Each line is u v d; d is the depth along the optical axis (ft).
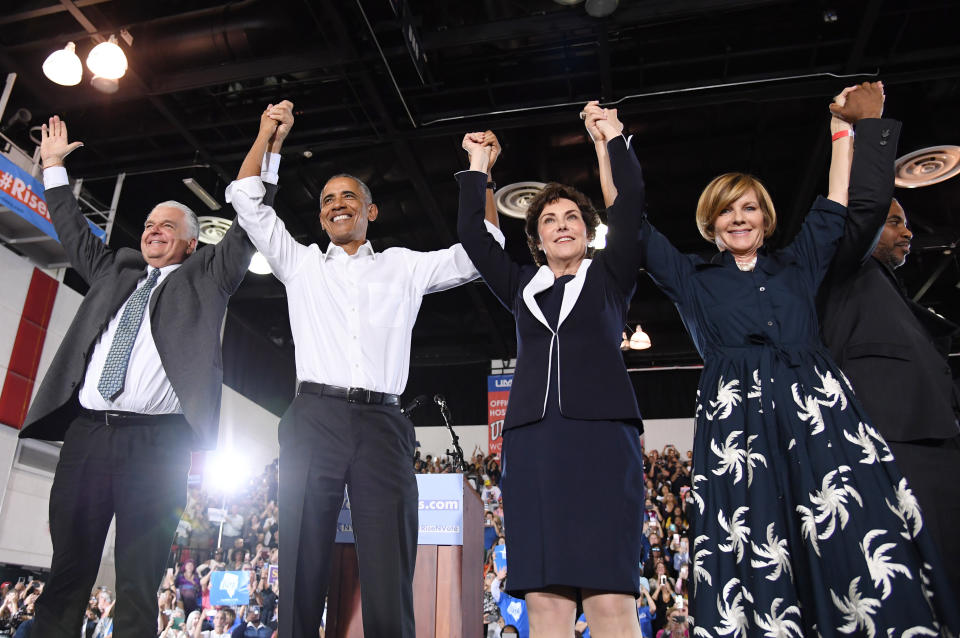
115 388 7.49
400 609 6.72
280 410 49.34
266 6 22.43
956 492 5.40
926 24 22.25
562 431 5.85
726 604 4.83
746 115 28.04
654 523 31.30
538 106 25.85
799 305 5.89
